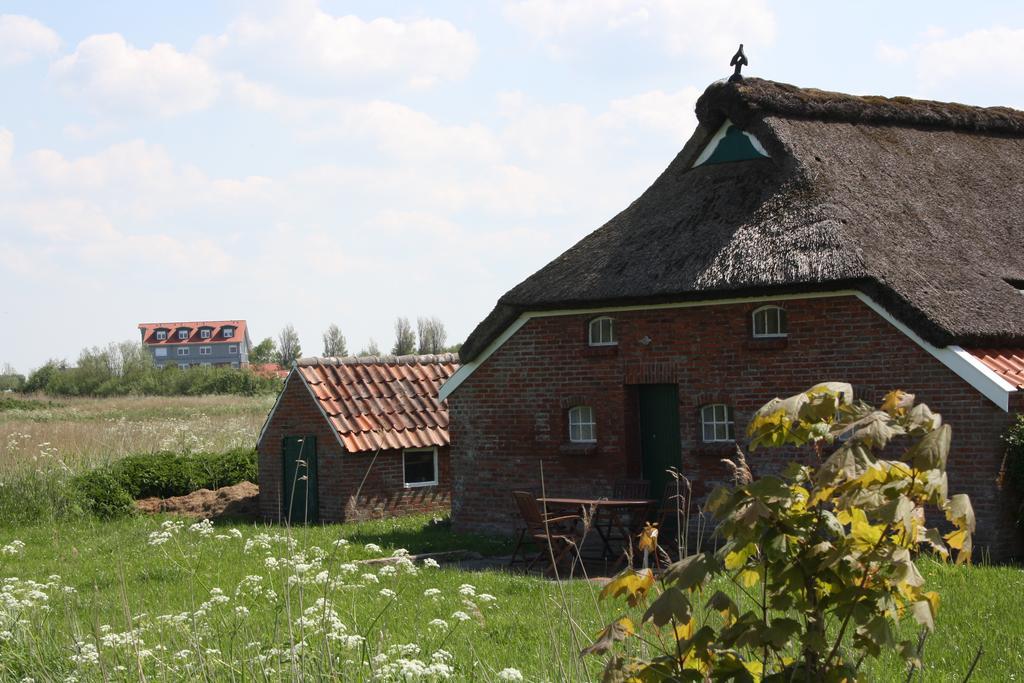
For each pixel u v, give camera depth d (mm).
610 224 19797
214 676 7562
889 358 15555
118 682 7699
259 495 23594
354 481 22250
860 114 20344
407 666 6816
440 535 19531
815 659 4836
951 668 8773
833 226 16422
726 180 19000
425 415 23641
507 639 9992
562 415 18984
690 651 4918
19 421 46250
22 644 8938
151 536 13562
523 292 19109
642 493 17391
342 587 10898
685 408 17562
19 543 14836
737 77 19344
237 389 77688
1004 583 12359
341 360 23844
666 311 17797
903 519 4301
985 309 15828
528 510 15961
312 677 7125
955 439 14930
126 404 62938
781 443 4816
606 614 10234
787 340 16500
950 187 19547
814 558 4594
